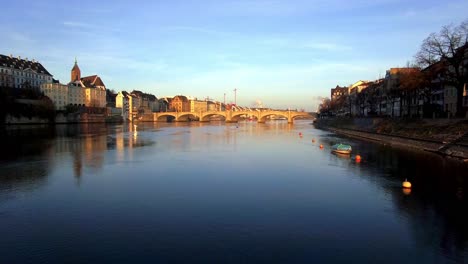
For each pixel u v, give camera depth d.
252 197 33.81
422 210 29.39
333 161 56.22
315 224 26.25
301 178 42.66
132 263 20.11
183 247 22.19
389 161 54.38
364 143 86.00
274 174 45.22
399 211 29.22
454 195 33.78
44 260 20.53
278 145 83.88
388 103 151.38
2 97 157.88
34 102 181.88
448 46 69.88
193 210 29.67
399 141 80.75
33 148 74.94
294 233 24.47
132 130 151.62
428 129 74.25
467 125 61.50
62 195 34.69
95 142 89.75
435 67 75.88
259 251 21.61
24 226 26.05
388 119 106.12
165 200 32.81
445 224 26.08
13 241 23.31
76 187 38.00
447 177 41.50
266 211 29.41
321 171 47.25
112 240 23.33
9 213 29.06
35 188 37.56
